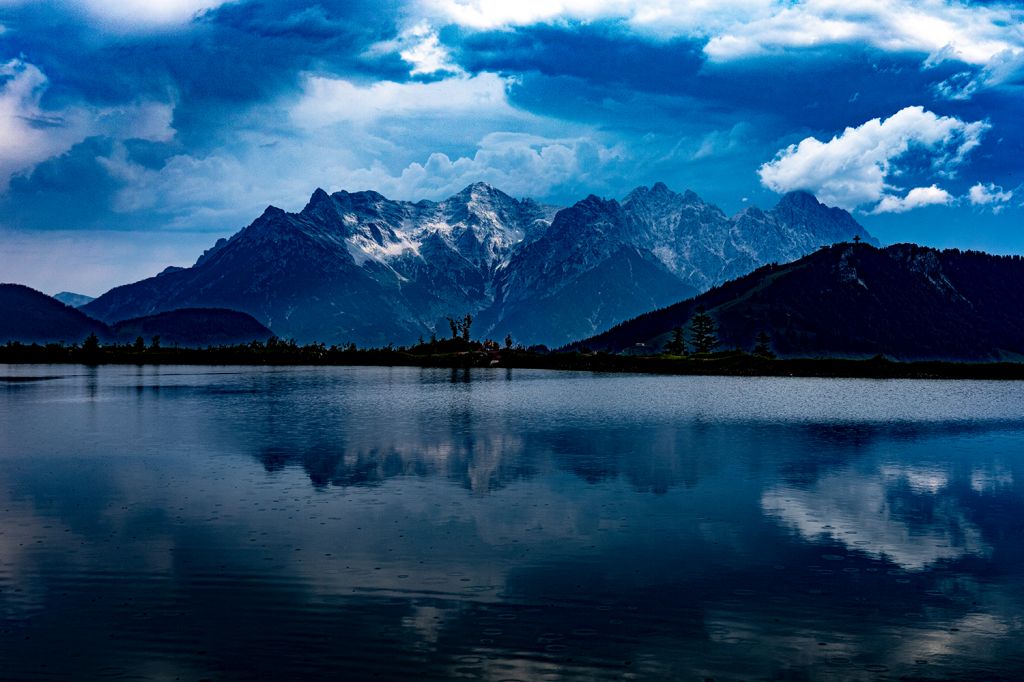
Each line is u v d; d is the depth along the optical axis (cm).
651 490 5488
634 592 3338
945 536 4275
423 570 3619
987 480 5953
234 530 4325
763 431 9231
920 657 2734
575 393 16200
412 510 4831
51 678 2561
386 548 3975
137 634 2891
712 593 3334
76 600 3238
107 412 11381
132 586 3397
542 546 4031
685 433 8950
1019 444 8125
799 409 12588
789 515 4756
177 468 6372
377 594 3300
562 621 3025
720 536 4244
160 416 10775
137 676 2569
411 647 2780
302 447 7594
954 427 9881
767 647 2805
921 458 7112
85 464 6562
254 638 2853
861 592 3362
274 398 14300
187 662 2664
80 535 4225
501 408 12312
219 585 3406
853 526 4484
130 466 6469
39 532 4288
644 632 2922
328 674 2584
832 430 9394
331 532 4291
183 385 18412
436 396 15025
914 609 3170
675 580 3497
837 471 6331
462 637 2864
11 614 3083
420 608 3144
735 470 6350
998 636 2911
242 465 6512
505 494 5325
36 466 6462
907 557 3878
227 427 9369
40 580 3478
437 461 6762
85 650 2761
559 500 5141
